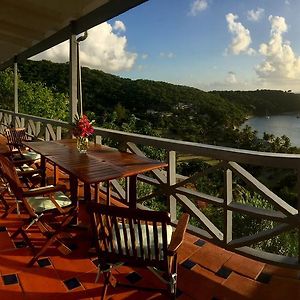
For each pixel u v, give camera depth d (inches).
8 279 93.1
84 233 120.5
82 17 192.5
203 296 86.4
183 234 69.8
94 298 85.1
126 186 157.0
